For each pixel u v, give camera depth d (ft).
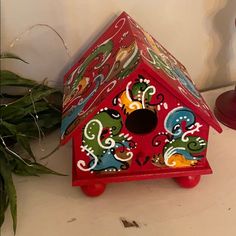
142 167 2.13
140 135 2.00
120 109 1.89
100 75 2.06
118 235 2.00
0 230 2.04
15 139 2.44
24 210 2.14
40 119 2.51
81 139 1.98
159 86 1.85
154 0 2.55
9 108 2.38
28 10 2.42
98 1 2.46
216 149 2.51
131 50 1.95
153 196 2.21
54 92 2.60
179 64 2.46
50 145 2.56
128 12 2.56
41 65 2.66
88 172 2.10
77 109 2.05
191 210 2.13
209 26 2.75
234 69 3.04
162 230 2.03
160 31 2.69
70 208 2.15
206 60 2.93
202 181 2.29
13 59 2.59
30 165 2.26
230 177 2.32
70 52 2.63
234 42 2.88
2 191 2.12
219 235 2.00
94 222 2.08
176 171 2.15
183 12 2.64
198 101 2.10
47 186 2.29
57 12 2.45
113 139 2.00
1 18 2.42
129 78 1.79
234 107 2.69
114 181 2.12
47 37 2.54
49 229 2.04
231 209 2.14
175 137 2.04
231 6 2.69
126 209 2.14
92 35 2.59
